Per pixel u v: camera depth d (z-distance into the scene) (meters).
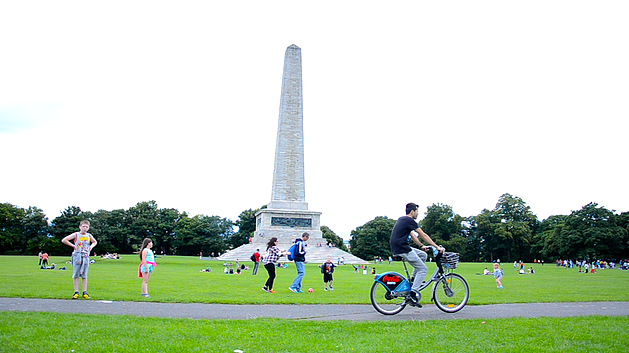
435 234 117.81
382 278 12.16
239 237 119.00
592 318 11.17
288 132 69.44
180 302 14.09
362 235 119.25
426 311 12.86
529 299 16.47
